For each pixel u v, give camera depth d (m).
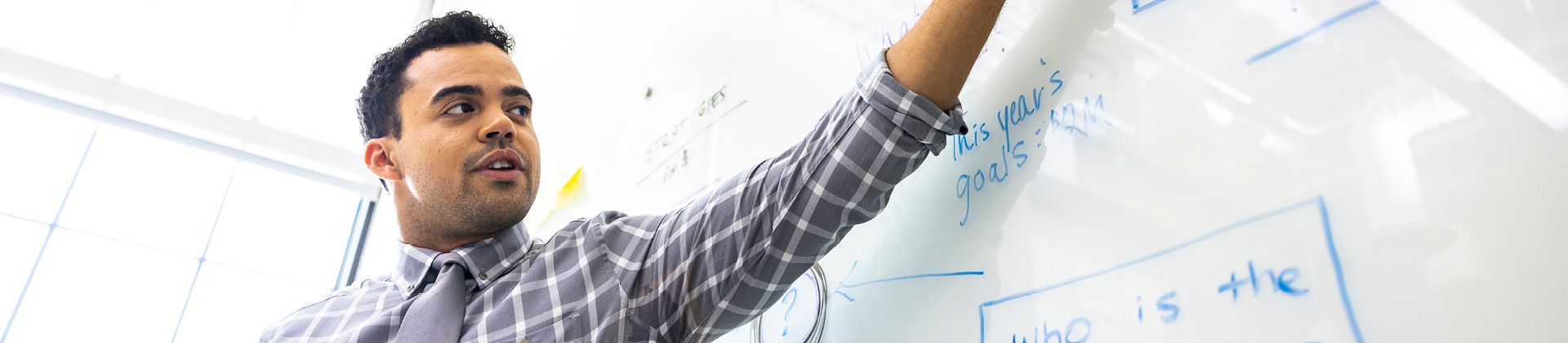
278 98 2.69
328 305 0.73
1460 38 0.42
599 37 1.57
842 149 0.58
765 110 0.93
